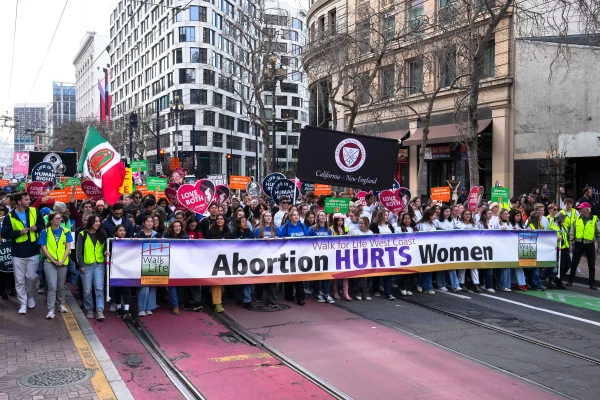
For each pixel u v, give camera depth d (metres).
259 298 10.16
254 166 80.12
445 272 11.42
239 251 9.51
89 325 8.23
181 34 65.94
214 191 10.47
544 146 21.44
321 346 7.44
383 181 11.07
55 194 12.48
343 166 10.76
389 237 10.55
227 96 71.69
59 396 5.55
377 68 20.47
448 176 26.42
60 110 137.00
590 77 20.05
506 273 11.51
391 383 6.06
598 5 14.82
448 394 5.75
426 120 20.05
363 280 10.41
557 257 11.98
